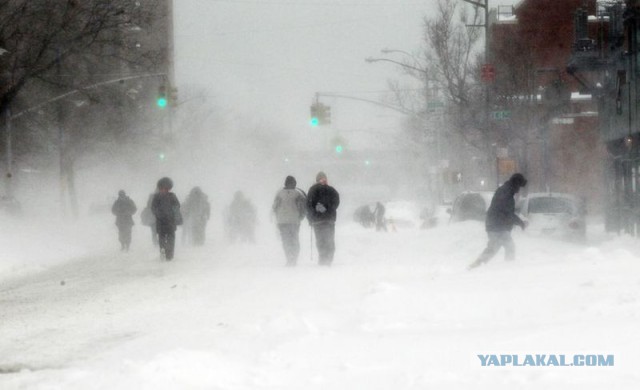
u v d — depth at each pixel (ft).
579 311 102.37
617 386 65.62
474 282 137.59
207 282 179.52
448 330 97.50
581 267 152.05
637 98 345.92
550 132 498.69
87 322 131.03
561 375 70.28
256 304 135.95
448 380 71.92
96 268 242.78
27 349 109.40
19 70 453.99
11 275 236.43
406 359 81.71
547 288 122.21
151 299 156.25
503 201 181.88
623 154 375.25
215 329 109.91
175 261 253.85
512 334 89.35
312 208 210.79
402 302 116.98
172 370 79.92
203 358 83.82
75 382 81.41
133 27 453.58
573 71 420.36
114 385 77.10
